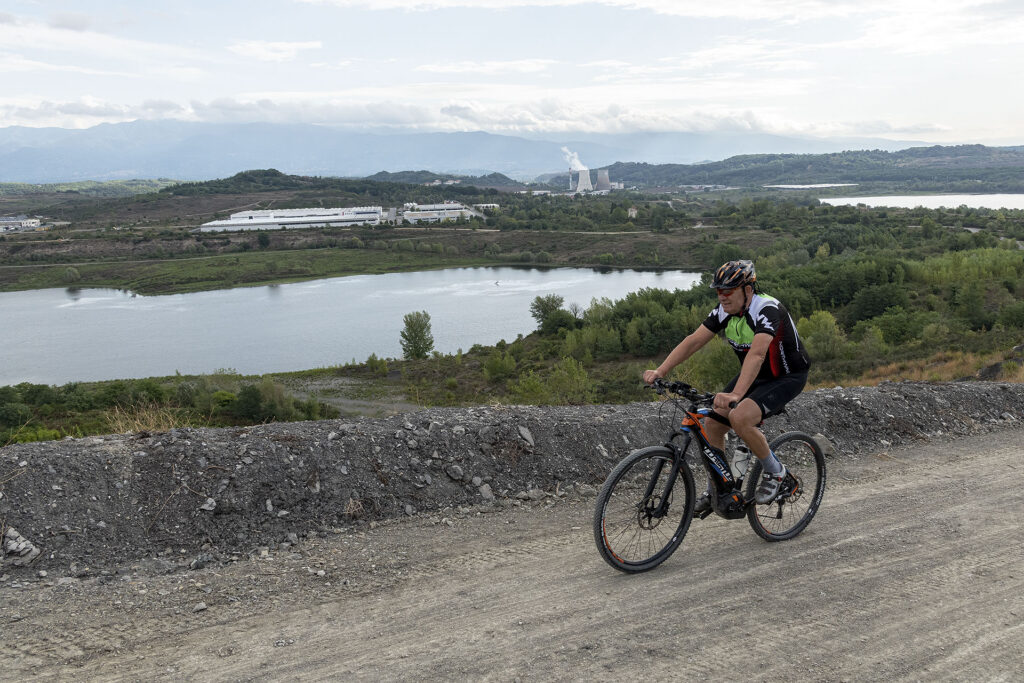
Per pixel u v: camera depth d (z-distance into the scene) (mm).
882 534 4488
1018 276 51938
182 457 4820
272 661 3012
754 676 2855
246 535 4383
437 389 47938
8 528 4113
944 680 2834
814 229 167000
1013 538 4383
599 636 3199
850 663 2961
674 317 55281
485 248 178250
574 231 198625
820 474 4633
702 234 178625
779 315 3852
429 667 2945
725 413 4023
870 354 33750
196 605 3557
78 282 149250
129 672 2932
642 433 6273
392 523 4719
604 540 3803
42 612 3484
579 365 29484
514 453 5598
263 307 113250
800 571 3920
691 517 4156
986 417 7734
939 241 113688
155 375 72688
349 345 84125
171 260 170500
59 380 71062
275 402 31891
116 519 4336
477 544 4395
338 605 3568
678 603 3529
